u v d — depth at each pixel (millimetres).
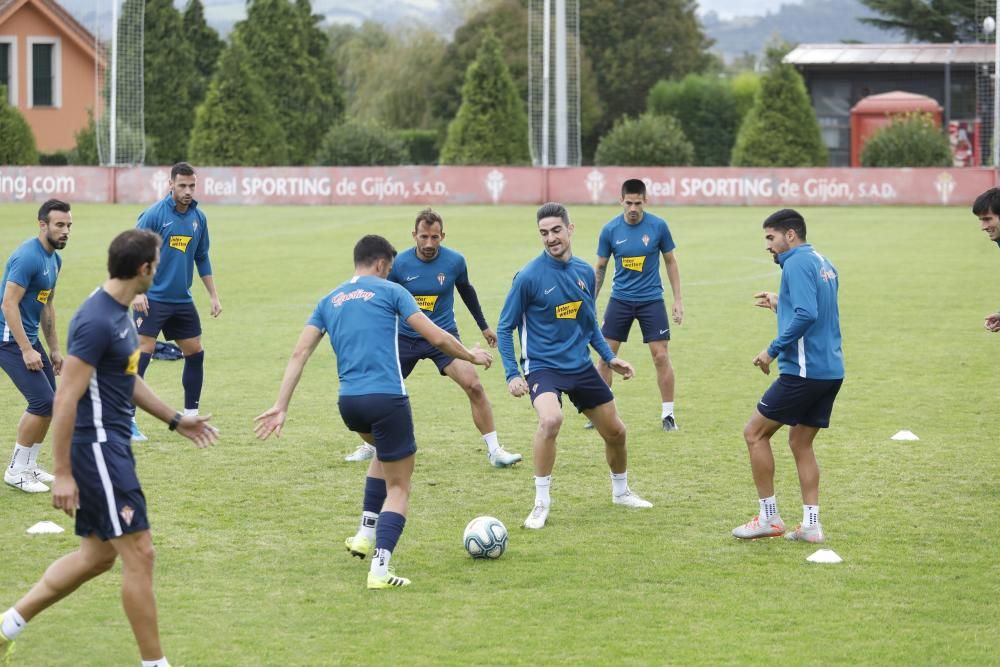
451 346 15391
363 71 173875
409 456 15430
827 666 12461
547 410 17688
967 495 19047
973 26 146500
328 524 17688
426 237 21641
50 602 12656
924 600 14430
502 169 85312
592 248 57062
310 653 12859
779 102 94312
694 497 19141
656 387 28172
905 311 39188
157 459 21484
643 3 162875
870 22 152000
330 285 45469
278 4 123188
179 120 120938
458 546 16703
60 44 121000
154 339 24234
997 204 17359
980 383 27938
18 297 19234
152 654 12305
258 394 27141
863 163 90000
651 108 144000
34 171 85938
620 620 13812
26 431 19531
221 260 53094
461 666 12492
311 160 121188
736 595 14641
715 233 64438
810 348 16391
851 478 20094
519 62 152375
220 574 15445
